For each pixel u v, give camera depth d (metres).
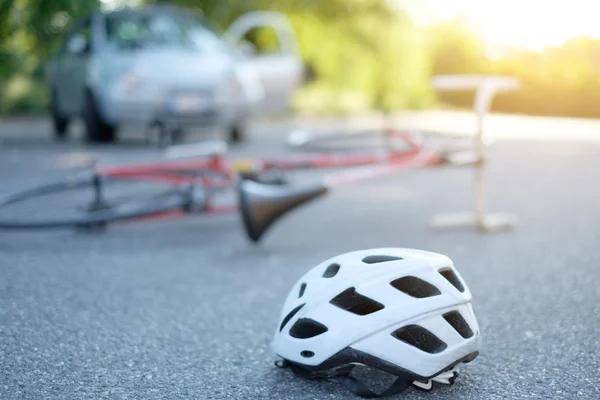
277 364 3.35
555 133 17.17
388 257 3.12
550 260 5.62
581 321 4.14
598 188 9.47
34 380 3.28
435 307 3.00
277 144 13.69
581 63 22.27
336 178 6.25
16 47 15.75
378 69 28.44
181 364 3.51
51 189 6.48
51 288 4.83
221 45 13.67
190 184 6.63
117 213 6.55
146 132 16.14
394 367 2.95
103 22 13.59
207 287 4.92
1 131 16.66
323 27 28.14
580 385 3.23
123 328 4.04
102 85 12.58
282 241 6.47
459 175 10.81
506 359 3.55
